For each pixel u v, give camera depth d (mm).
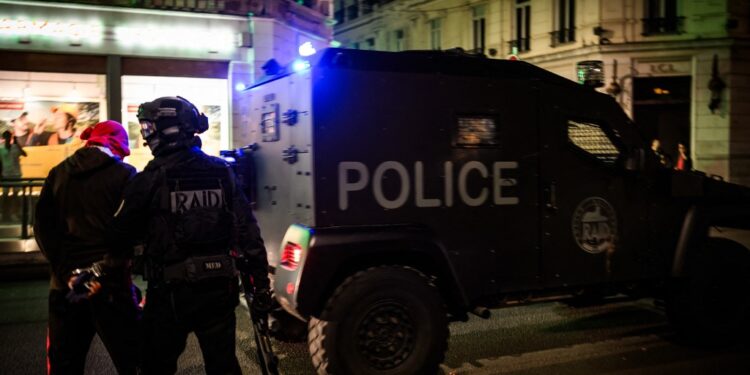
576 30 21750
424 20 28500
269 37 12133
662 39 20375
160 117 2949
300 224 3975
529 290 4457
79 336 3395
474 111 4273
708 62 20047
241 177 4848
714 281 5031
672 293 5051
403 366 3900
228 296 2936
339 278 3955
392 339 3885
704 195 5078
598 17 20859
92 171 3303
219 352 2920
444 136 4180
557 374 4438
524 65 4488
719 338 5031
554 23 22594
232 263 2928
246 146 5129
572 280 4586
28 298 7055
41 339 5391
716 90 19938
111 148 3537
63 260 3289
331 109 3879
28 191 9023
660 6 20578
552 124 4523
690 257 4961
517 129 4410
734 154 20141
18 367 4637
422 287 3961
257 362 4805
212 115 12062
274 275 4289
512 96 4395
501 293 4371
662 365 4633
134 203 2883
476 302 4410
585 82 4844
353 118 3934
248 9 11922
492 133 4328
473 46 26156
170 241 2848
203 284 2836
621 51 20750
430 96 4145
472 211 4258
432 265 4234
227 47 11883
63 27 10727
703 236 5016
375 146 3988
